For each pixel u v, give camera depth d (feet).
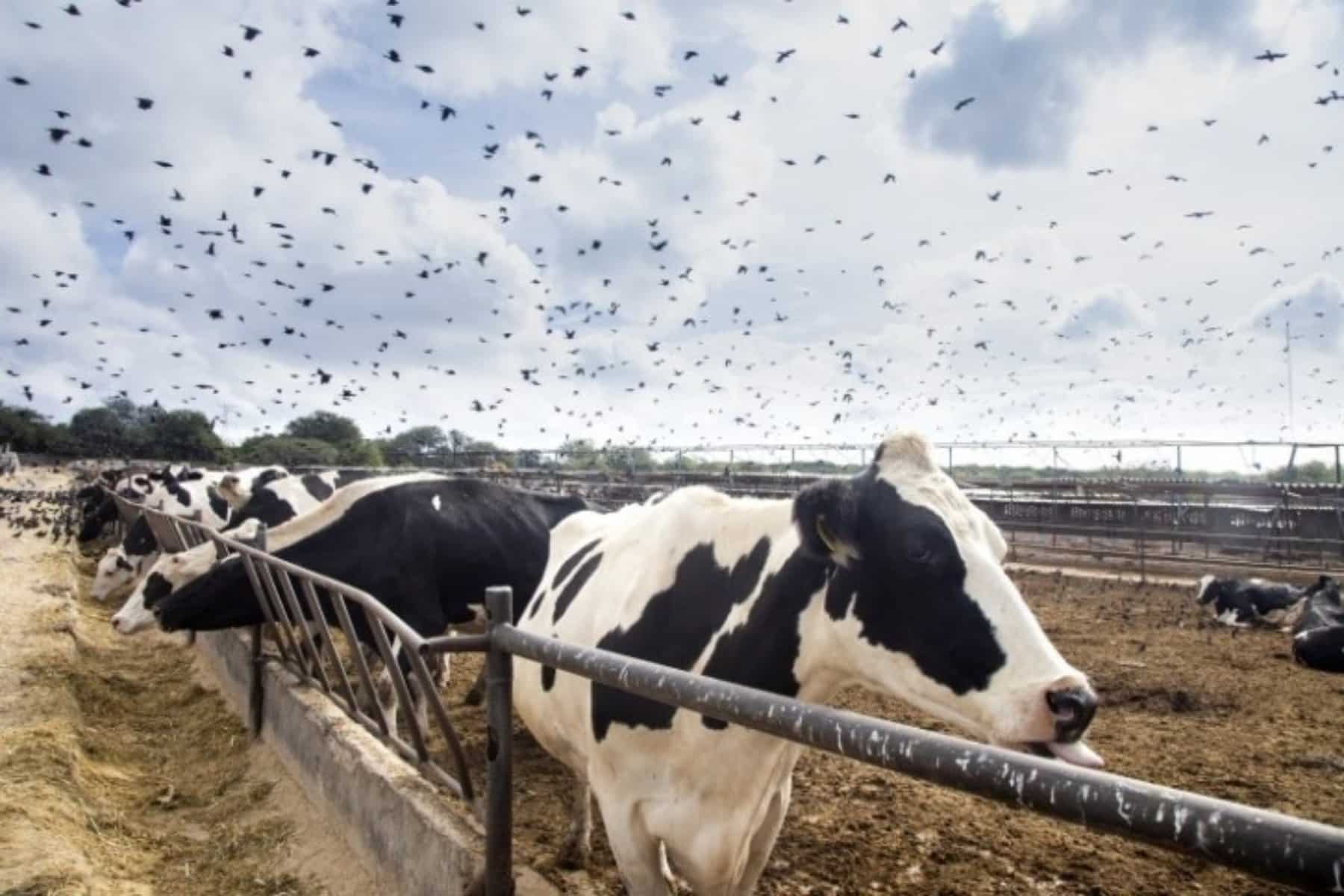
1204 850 3.55
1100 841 14.21
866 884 12.73
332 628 22.98
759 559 9.09
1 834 13.25
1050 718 6.72
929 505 7.69
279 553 20.15
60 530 72.33
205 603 19.76
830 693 8.93
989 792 4.40
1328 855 3.16
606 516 14.05
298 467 79.51
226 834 15.07
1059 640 31.45
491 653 9.12
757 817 9.03
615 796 9.37
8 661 25.22
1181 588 42.91
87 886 12.42
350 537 20.63
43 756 16.62
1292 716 22.00
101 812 15.57
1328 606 30.50
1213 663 27.96
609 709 9.23
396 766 13.12
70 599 38.04
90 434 233.96
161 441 191.21
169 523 33.91
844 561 7.70
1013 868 13.25
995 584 7.36
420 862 11.03
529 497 23.71
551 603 12.17
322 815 14.67
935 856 13.67
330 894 12.65
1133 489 56.59
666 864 11.03
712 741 8.55
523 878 9.51
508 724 9.15
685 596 9.55
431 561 21.01
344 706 16.40
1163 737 20.15
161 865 13.99
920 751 4.73
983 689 7.15
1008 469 78.89
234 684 22.86
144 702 24.38
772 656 8.70
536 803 15.94
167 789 17.19
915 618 7.57
